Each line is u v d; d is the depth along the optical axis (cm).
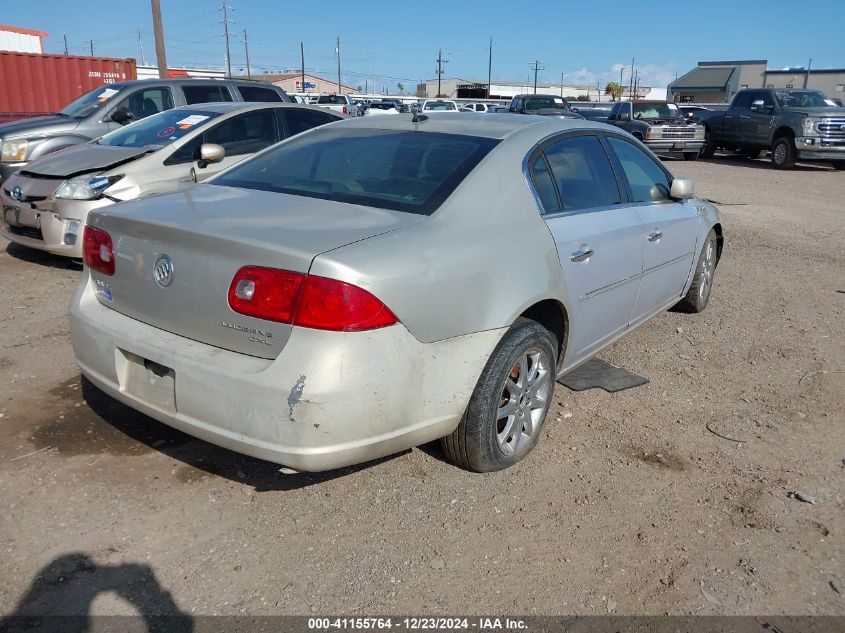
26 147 862
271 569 271
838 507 324
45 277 637
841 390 451
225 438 269
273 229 277
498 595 263
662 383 454
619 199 428
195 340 284
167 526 292
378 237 277
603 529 302
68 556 272
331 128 412
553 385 361
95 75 1761
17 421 368
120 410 384
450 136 366
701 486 337
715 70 6512
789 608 261
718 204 1207
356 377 256
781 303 640
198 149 687
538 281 330
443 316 284
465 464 331
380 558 279
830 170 1855
